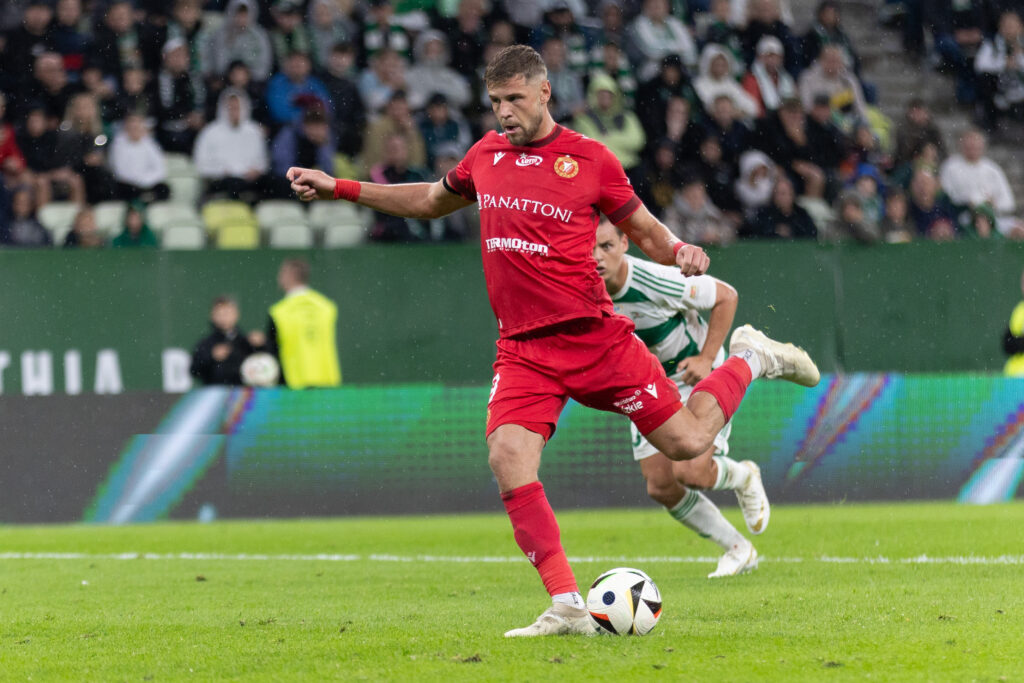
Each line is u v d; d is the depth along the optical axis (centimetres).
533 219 1295
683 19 4631
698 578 2027
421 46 4506
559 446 3588
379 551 2664
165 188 4150
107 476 3456
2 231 3962
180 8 4325
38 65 4175
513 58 1281
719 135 4431
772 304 3678
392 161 4262
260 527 3297
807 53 4784
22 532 3228
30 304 3441
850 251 3706
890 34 5034
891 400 3703
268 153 4231
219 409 3516
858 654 1164
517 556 2509
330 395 3566
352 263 3588
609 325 1324
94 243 3900
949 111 4981
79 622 1555
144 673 1145
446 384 3612
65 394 3453
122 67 4250
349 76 4397
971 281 3734
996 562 2150
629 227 1337
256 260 3544
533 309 1311
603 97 4397
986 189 4653
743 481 2120
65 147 4103
